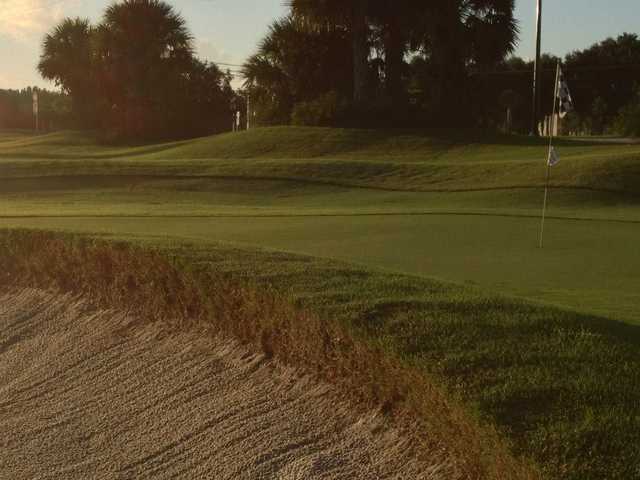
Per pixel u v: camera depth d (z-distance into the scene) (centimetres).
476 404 430
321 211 2202
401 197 2795
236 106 6444
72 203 2838
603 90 7962
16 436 606
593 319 588
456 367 477
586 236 1578
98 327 789
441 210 2191
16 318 863
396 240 1495
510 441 396
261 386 590
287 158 3809
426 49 4331
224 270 709
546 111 7556
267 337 628
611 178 2717
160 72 5322
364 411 518
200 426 562
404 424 489
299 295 620
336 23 4066
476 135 4088
